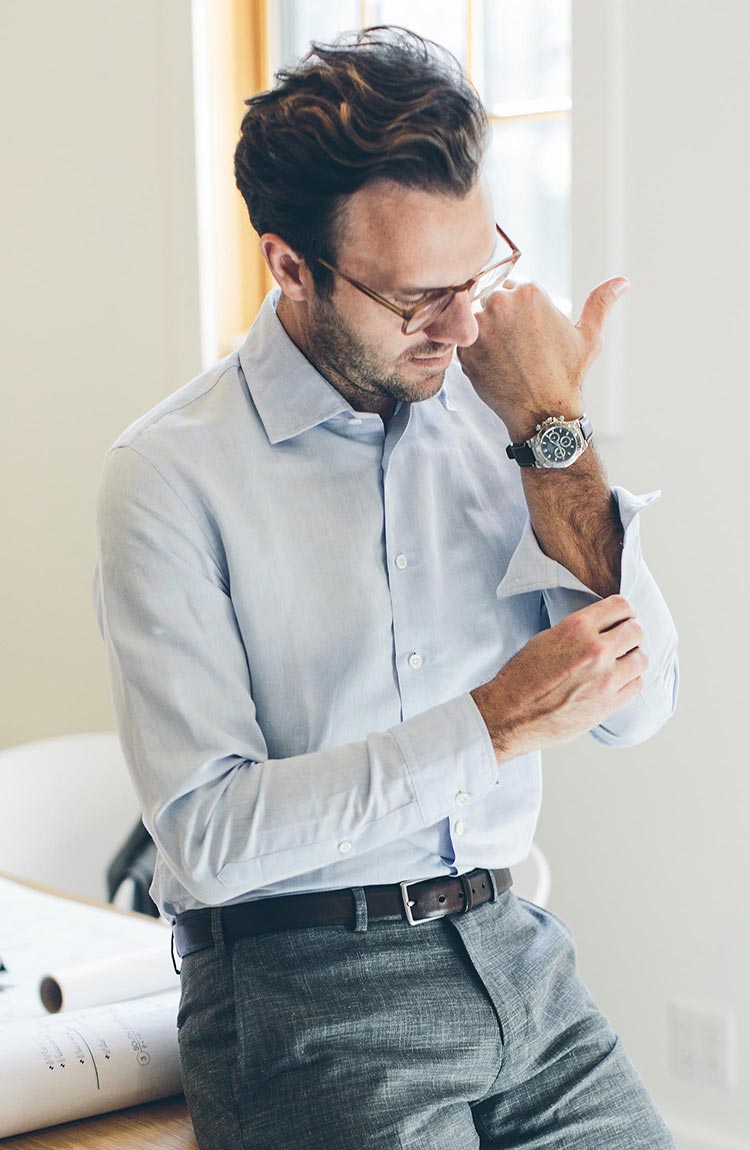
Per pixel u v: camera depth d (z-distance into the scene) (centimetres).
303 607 119
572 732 112
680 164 210
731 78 204
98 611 123
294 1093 111
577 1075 123
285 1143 109
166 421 120
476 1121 124
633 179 216
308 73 111
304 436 122
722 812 219
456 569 127
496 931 125
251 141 114
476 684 128
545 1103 122
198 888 112
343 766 110
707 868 221
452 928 122
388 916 120
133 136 288
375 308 111
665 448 217
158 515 115
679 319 213
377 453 123
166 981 146
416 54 109
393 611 121
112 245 296
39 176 306
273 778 110
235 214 288
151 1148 119
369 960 118
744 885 218
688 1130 227
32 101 304
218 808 110
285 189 111
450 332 112
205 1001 118
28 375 317
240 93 284
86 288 302
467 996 119
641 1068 233
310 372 120
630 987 233
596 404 222
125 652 114
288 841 109
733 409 210
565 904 239
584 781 234
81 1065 123
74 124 298
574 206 221
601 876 233
